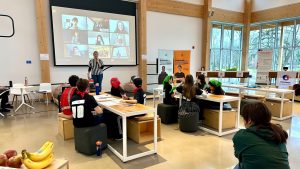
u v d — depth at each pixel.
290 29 9.03
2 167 1.33
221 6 9.70
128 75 7.83
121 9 7.36
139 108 2.87
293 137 3.58
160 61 7.78
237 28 10.59
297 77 6.74
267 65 6.94
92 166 2.56
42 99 6.43
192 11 9.02
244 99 5.23
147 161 2.71
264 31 10.03
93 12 6.82
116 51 7.42
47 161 1.57
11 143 3.25
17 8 5.83
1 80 5.80
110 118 3.47
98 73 5.99
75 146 3.00
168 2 8.30
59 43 6.39
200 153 2.97
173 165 2.61
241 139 1.34
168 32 8.53
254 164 1.24
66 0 6.34
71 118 3.44
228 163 2.67
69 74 6.72
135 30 7.75
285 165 1.22
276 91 4.90
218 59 10.41
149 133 3.56
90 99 2.84
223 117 3.92
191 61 9.41
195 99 3.96
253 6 10.14
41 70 6.21
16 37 5.89
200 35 9.54
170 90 4.52
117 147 3.15
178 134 3.77
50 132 3.75
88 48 6.86
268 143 1.27
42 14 6.02
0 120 4.45
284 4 8.78
